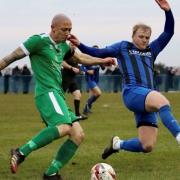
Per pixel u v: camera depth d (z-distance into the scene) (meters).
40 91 15.41
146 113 16.83
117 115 38.72
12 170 14.91
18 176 16.61
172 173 17.03
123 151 21.09
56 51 15.63
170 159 19.62
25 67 84.44
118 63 17.02
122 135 26.86
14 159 14.82
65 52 16.06
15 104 52.38
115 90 87.69
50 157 20.06
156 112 16.53
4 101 57.94
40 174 16.92
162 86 90.88
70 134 15.66
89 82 37.91
